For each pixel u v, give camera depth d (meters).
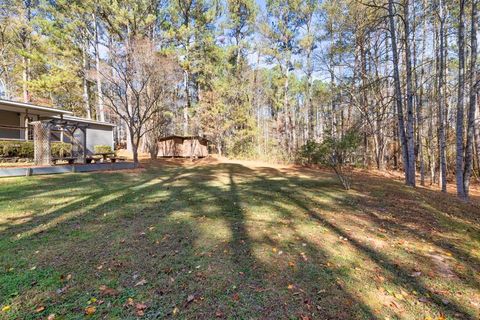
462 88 7.50
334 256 3.03
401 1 10.45
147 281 2.41
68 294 2.19
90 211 4.66
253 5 19.50
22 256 2.85
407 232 3.89
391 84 13.45
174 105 19.45
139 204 5.26
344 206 5.38
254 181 8.99
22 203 5.06
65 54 15.36
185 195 6.30
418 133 13.24
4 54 18.97
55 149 12.40
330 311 2.06
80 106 21.75
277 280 2.49
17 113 13.16
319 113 22.89
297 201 5.81
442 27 9.98
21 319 1.89
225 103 19.28
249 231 3.79
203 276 2.52
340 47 14.45
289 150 19.38
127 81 12.28
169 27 18.19
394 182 9.73
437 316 2.04
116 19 14.77
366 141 16.38
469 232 3.99
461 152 7.48
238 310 2.04
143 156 18.92
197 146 19.09
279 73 21.53
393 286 2.44
